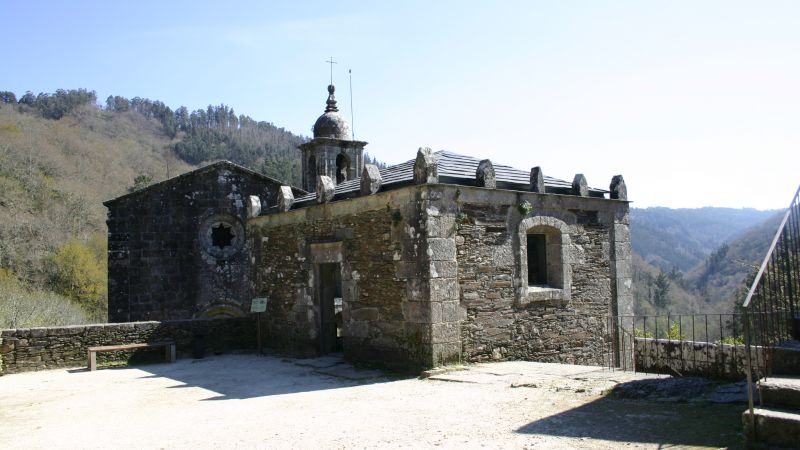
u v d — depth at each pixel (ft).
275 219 52.31
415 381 34.19
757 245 257.34
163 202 68.64
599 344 45.14
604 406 24.50
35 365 46.57
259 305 52.65
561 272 43.32
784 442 17.37
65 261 134.41
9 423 29.45
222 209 71.15
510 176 44.52
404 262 37.91
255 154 318.45
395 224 38.83
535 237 44.27
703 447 18.37
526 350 40.52
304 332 47.85
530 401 26.43
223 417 27.99
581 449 19.03
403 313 37.93
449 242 37.11
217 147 319.27
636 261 306.35
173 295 68.13
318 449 21.25
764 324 20.83
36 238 142.92
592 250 45.65
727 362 28.84
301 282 48.44
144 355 50.42
